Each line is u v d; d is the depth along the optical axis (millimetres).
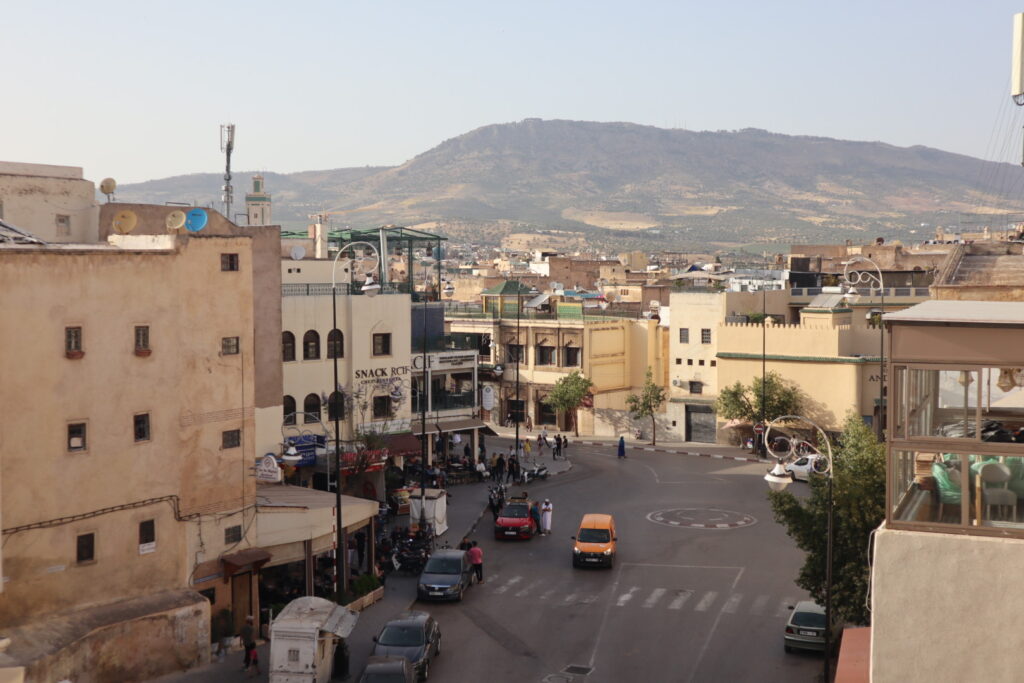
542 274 155000
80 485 30094
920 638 12750
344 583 37094
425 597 38750
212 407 33812
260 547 35281
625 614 37156
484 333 89188
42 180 44812
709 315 78750
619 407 86062
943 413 14344
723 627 35531
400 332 55344
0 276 28188
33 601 28938
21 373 28719
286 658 29344
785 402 71125
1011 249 38906
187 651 31812
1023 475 12773
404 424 56094
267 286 47688
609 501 57406
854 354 71438
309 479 50500
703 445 77562
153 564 32062
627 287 121688
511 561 45031
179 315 32812
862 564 29672
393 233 68312
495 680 30828
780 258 131875
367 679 28125
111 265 30922
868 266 97875
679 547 46875
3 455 28281
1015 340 12836
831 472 28781
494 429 86812
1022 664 12375
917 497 13367
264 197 74312
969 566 12586
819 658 32312
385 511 50812
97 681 29453
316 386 51688
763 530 49844
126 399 31328
